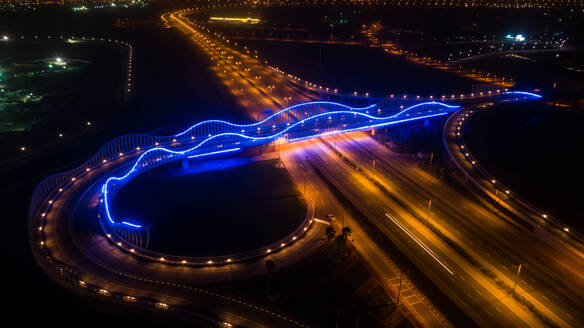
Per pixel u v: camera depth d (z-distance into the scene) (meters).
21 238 115.19
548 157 166.50
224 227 123.19
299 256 107.75
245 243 115.81
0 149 169.50
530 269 103.75
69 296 95.38
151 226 123.44
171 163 161.00
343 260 106.56
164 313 88.44
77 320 89.38
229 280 99.06
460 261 106.56
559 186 144.75
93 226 117.88
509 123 198.88
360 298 92.94
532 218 122.50
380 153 171.25
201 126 196.62
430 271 102.94
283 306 92.12
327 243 112.75
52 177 140.00
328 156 168.38
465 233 118.44
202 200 137.25
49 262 100.31
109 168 148.38
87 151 167.88
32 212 118.44
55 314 90.88
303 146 177.75
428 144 179.88
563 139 182.25
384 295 95.56
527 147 175.25
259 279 99.94
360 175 152.62
